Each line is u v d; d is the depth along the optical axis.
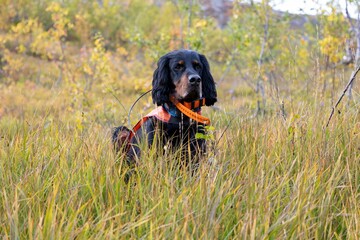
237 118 4.78
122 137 4.61
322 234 3.19
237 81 16.78
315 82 5.43
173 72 4.40
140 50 23.77
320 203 3.42
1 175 3.84
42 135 4.64
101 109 7.98
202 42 10.88
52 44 15.07
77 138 4.66
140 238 3.03
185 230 2.93
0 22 22.66
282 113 4.98
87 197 3.63
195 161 4.15
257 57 11.22
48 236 2.93
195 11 13.01
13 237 3.02
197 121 4.27
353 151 4.14
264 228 3.08
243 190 3.47
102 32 26.44
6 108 10.10
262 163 3.79
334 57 6.98
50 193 3.46
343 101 5.11
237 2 11.98
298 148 4.11
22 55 19.70
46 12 25.30
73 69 12.37
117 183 3.64
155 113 4.41
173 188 3.51
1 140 4.63
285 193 3.65
